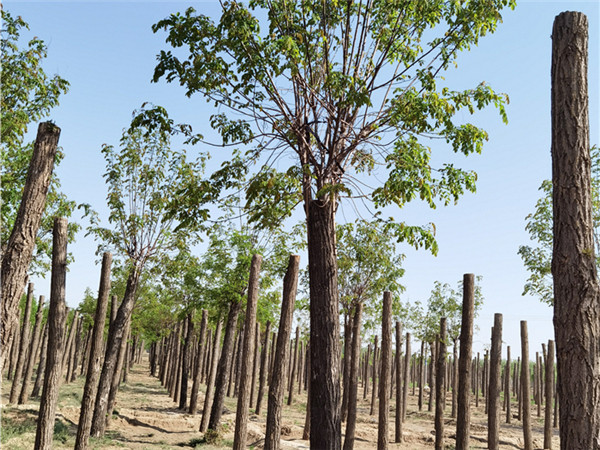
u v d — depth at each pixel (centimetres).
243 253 1844
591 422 536
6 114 1356
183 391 2491
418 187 938
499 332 1680
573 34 610
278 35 988
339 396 888
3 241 1524
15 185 1512
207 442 1712
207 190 1048
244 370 1283
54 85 1448
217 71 981
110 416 1891
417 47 1113
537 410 3597
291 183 1034
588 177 588
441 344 1797
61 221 1056
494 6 998
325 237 933
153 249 1723
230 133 1134
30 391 2420
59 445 1431
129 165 1722
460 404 1238
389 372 1512
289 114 995
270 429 1063
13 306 775
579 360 550
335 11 1039
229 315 1952
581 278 564
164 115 1027
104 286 1292
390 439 2114
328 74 949
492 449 1616
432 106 927
